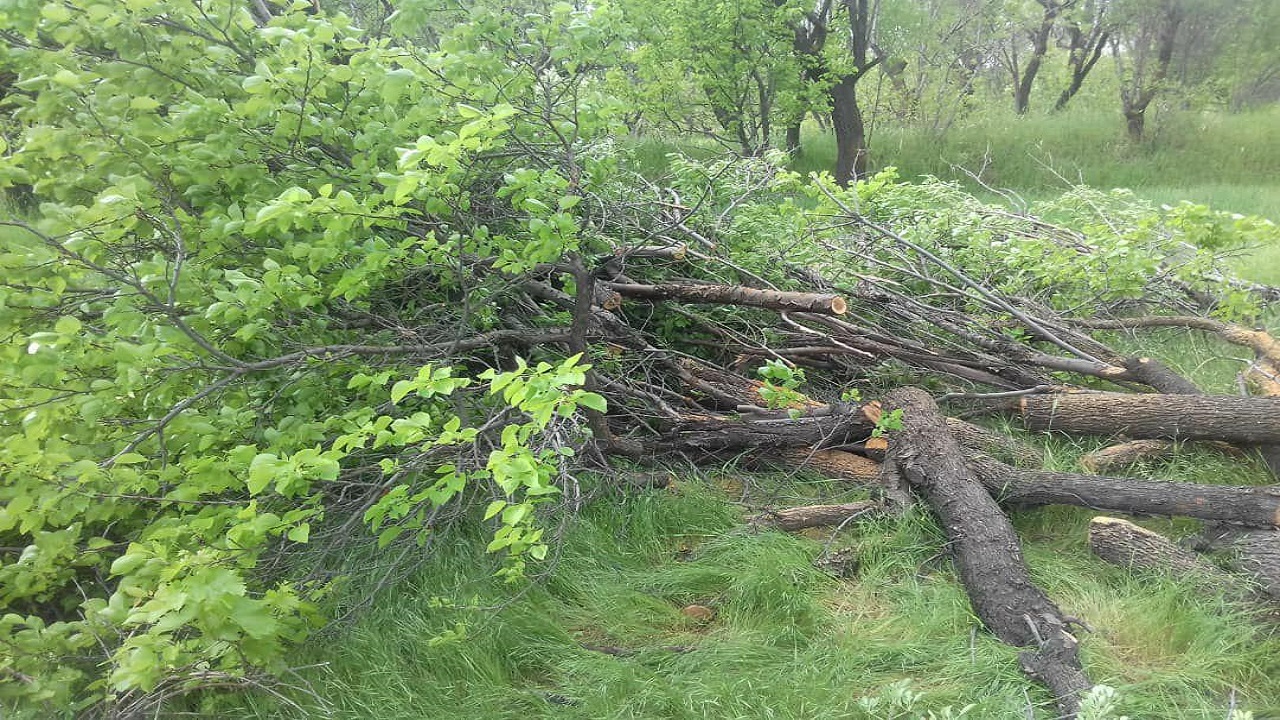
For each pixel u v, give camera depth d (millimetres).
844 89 13031
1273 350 4367
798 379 4289
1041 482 3428
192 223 2904
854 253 5613
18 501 2318
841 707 2480
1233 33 15031
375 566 3059
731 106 12117
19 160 2773
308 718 2545
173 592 2045
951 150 15438
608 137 4566
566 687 2672
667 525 3605
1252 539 2969
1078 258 4926
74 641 2326
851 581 3186
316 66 2920
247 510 2238
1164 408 3713
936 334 4996
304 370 3010
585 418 3609
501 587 3111
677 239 4883
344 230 2574
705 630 2988
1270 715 2400
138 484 2467
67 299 2793
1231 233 4520
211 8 3061
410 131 3201
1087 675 2547
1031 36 18562
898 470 3652
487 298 3391
